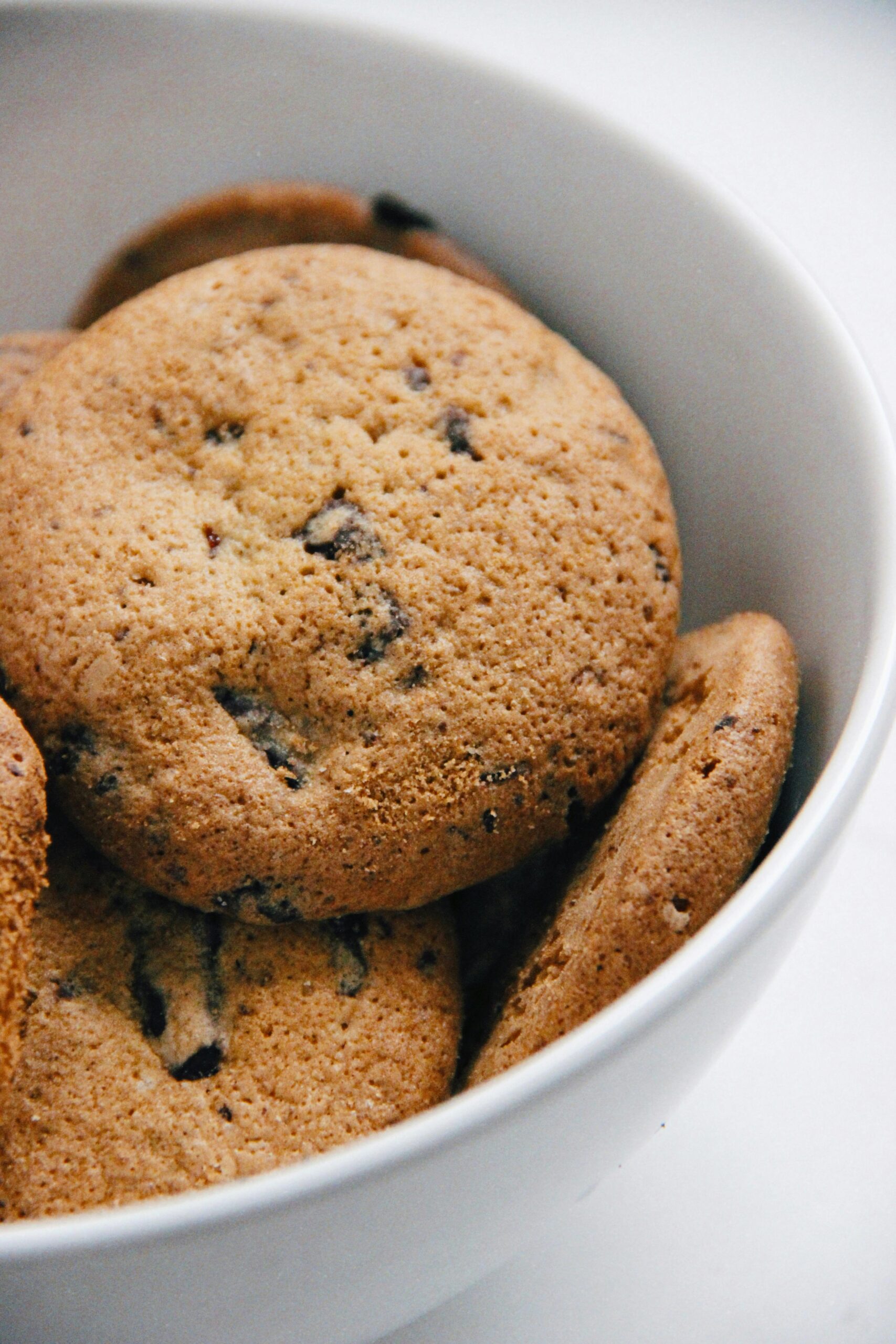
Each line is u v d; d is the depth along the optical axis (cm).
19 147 31
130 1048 26
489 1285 27
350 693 26
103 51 30
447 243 31
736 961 23
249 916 26
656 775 26
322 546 26
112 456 27
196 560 26
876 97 37
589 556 27
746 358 28
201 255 31
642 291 30
